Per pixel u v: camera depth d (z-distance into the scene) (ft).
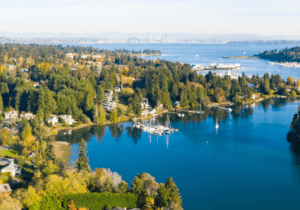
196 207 369.50
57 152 531.50
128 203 313.94
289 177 450.71
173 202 312.91
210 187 420.36
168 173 465.06
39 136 512.22
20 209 277.03
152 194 334.44
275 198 391.65
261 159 520.83
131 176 452.35
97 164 497.87
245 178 448.24
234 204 377.09
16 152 485.15
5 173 386.11
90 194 307.99
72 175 341.41
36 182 331.16
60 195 307.58
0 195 296.30
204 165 496.64
